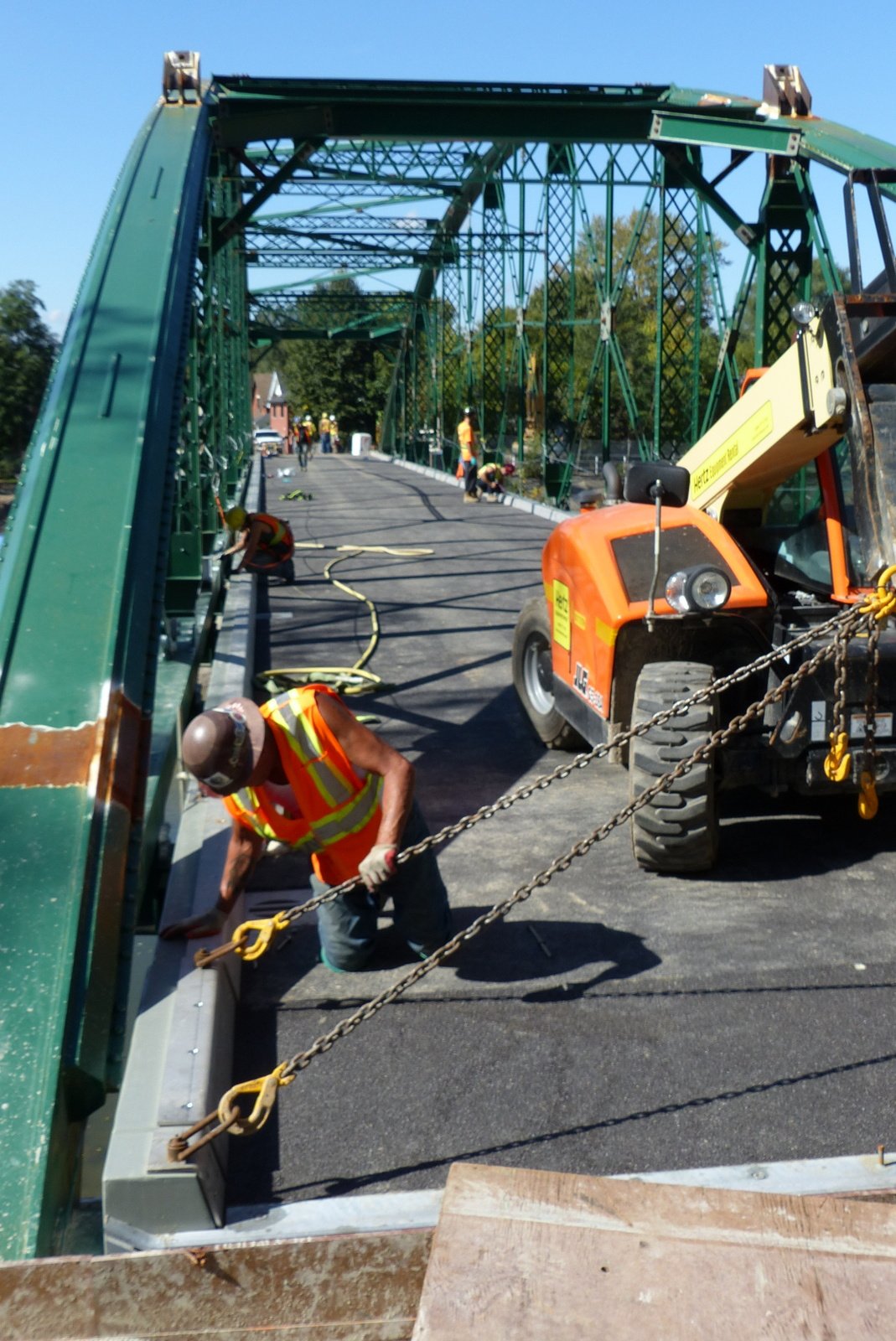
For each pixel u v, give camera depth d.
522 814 6.79
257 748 4.09
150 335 7.47
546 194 27.19
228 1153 3.67
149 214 9.44
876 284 5.64
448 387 49.69
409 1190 3.46
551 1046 4.23
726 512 6.55
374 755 4.18
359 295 62.41
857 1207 2.26
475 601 14.13
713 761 5.51
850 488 5.91
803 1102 3.85
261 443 69.00
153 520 6.02
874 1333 1.99
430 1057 4.18
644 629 5.89
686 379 21.06
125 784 4.71
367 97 15.20
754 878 5.67
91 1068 3.80
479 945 5.03
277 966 4.88
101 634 5.15
